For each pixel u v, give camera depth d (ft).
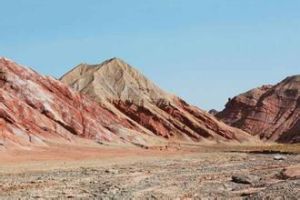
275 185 144.25
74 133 367.25
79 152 296.30
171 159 276.41
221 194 139.33
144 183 166.20
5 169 201.67
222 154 332.60
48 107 367.86
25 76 389.19
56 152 284.00
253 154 334.65
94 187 155.43
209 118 608.19
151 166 229.66
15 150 267.18
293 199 118.62
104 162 248.11
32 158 250.16
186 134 558.15
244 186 156.87
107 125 421.18
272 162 254.27
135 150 346.54
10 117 310.24
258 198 123.65
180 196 137.08
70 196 136.77
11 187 151.64
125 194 140.87
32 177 178.09
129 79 626.64
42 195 138.51
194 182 169.37
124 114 555.69
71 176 183.73
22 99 358.84
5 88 359.05
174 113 585.63
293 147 465.47
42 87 390.63
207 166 231.91
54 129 346.33
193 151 377.50
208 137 570.46
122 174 193.06
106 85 604.90
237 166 231.91
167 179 178.50
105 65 647.56
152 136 490.90
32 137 304.30
